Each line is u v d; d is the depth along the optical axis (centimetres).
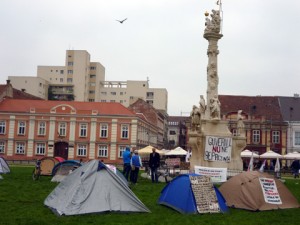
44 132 6606
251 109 7706
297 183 3130
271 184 1695
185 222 1332
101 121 6606
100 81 13062
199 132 2992
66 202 1431
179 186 1595
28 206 1574
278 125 7475
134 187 2280
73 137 6588
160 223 1300
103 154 6588
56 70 12406
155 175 2688
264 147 7438
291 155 5116
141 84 13150
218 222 1355
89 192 1450
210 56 3191
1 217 1332
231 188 1708
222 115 7550
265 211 1612
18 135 6588
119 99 13188
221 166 2914
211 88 3148
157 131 9644
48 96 12106
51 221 1283
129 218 1354
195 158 2952
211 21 3206
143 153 4325
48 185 2366
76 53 12344
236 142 3028
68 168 2670
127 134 6581
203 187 1563
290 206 1694
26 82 11675
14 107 6700
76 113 6600
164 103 13062
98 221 1289
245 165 6025
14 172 3459
